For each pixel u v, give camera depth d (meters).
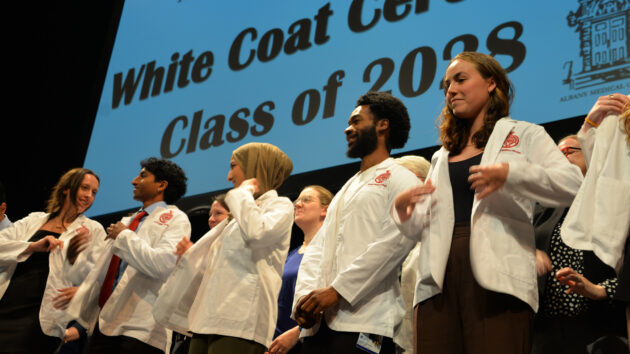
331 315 1.76
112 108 5.36
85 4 5.80
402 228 1.66
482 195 1.41
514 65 3.24
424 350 1.49
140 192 3.22
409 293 2.21
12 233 3.18
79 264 3.10
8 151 5.68
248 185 2.38
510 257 1.45
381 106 2.08
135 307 2.72
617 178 1.53
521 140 1.57
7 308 2.92
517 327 1.41
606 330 1.77
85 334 3.08
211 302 2.22
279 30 4.55
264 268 2.27
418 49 3.72
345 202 1.96
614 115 1.63
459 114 1.68
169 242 2.83
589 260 1.89
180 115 4.86
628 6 2.88
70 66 5.77
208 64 4.88
